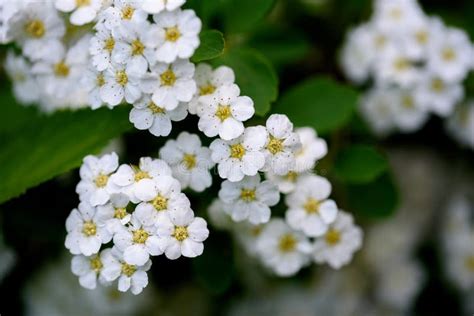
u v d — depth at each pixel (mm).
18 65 252
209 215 242
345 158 257
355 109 278
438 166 307
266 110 232
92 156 231
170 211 224
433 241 308
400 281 303
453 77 273
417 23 277
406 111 287
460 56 274
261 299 294
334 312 300
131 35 222
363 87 292
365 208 266
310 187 241
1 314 280
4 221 259
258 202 232
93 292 282
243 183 230
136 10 224
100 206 226
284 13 290
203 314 293
